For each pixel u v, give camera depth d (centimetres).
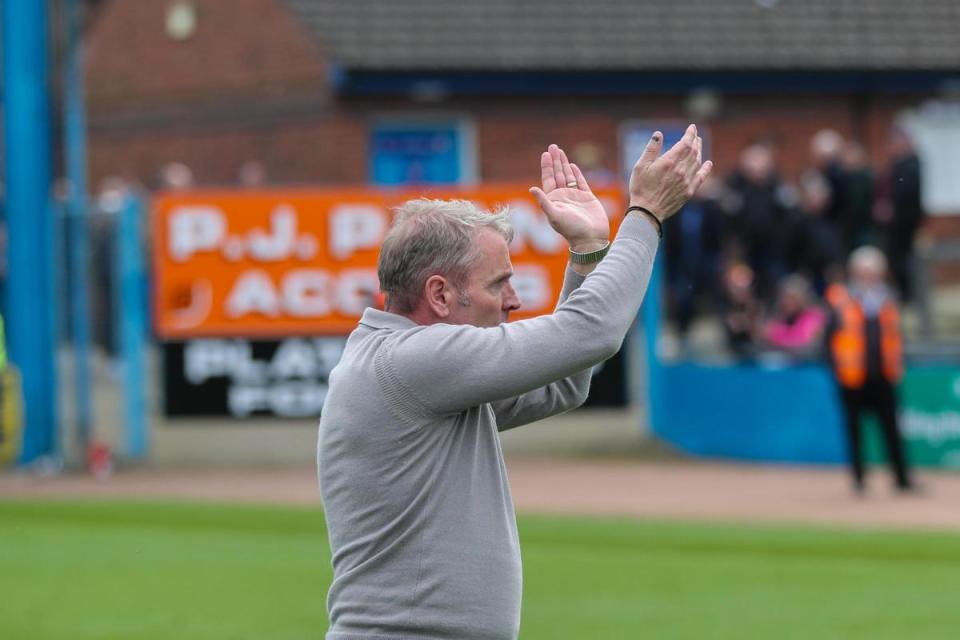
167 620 2645
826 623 2573
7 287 4712
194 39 8262
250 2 8025
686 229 5562
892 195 5294
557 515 3766
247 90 8062
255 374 4756
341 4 7875
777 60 7856
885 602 2744
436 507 1079
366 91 7688
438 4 7912
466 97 7788
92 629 2567
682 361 5112
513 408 1204
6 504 3991
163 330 4728
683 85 7825
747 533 3478
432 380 1073
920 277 4966
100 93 8625
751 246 5584
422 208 1138
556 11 7944
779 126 7938
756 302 5562
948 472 4678
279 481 4447
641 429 5106
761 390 4828
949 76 8000
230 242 4734
